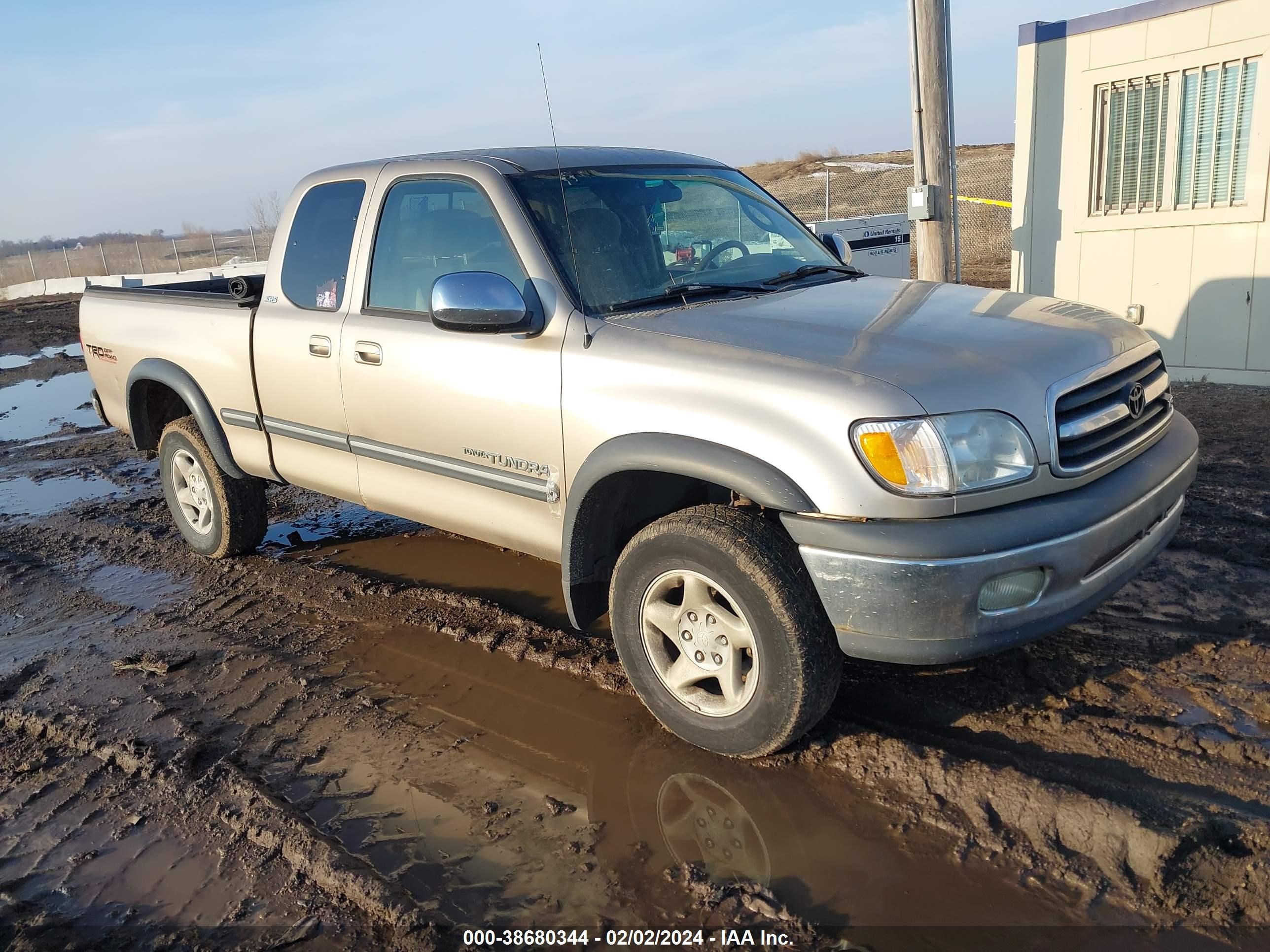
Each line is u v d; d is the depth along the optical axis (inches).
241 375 186.2
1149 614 153.5
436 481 156.1
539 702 145.8
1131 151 306.7
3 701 157.4
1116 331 129.3
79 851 118.0
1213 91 282.5
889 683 140.3
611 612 131.9
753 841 110.3
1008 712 130.4
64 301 1008.2
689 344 121.5
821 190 987.9
